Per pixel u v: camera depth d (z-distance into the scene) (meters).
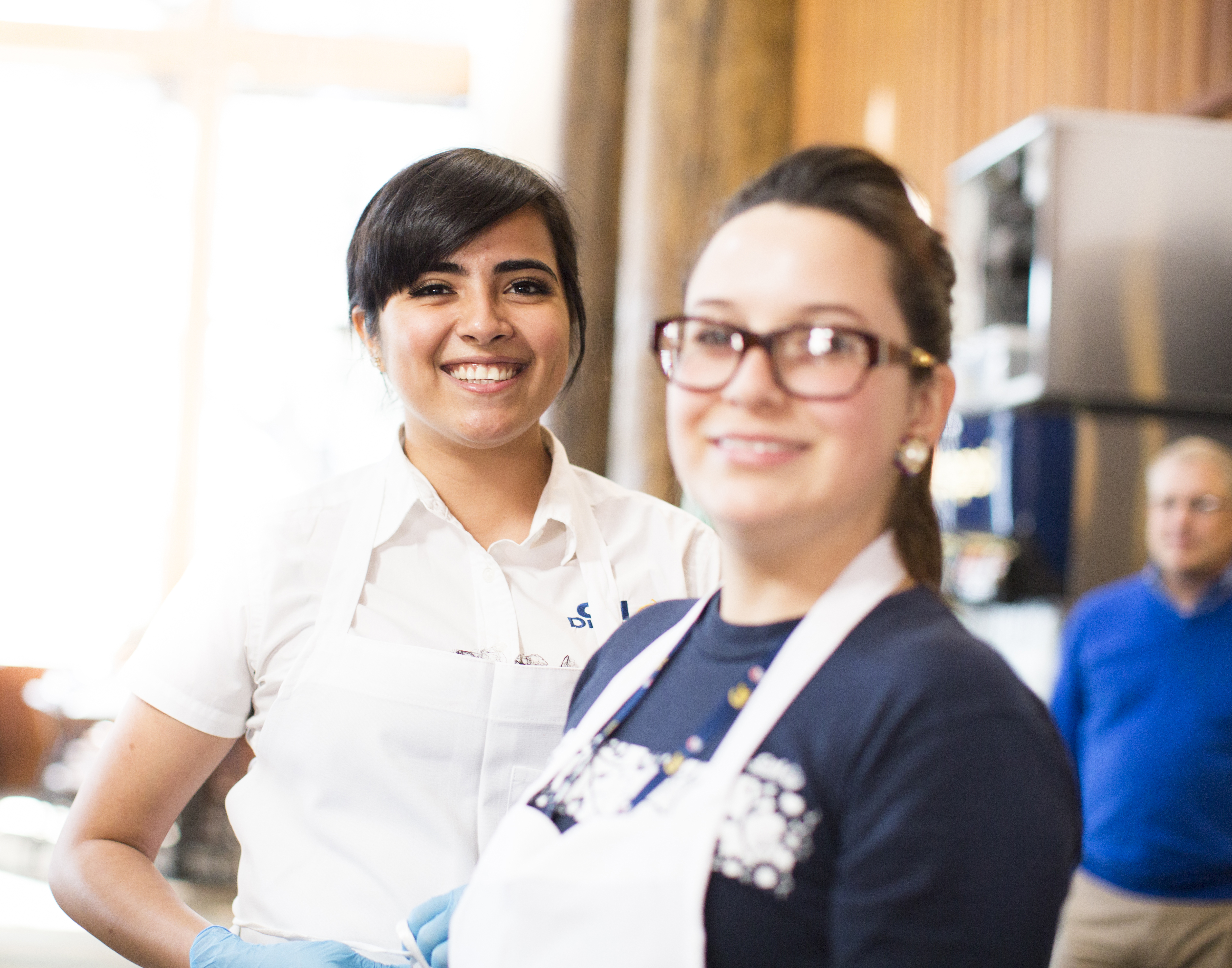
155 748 1.38
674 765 0.91
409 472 1.42
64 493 7.96
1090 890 2.63
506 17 5.09
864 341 0.86
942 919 0.77
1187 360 2.83
